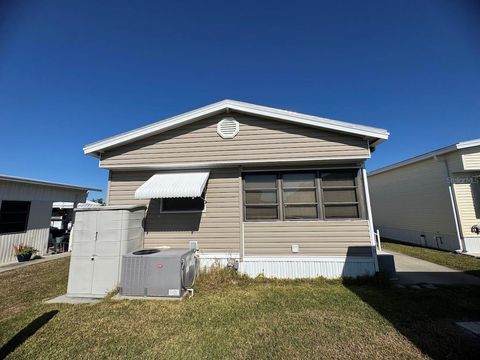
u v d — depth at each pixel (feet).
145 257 22.25
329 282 25.86
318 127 27.76
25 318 17.58
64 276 31.42
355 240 26.96
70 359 12.33
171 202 30.04
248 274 27.61
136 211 27.22
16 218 44.83
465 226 42.39
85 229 24.23
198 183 27.27
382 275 25.71
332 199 28.27
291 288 23.75
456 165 43.24
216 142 29.43
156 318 17.19
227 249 28.27
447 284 24.72
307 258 27.30
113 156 30.32
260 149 28.73
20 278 30.73
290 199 28.99
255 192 29.71
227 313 17.85
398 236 59.93
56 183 52.60
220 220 28.99
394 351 12.44
